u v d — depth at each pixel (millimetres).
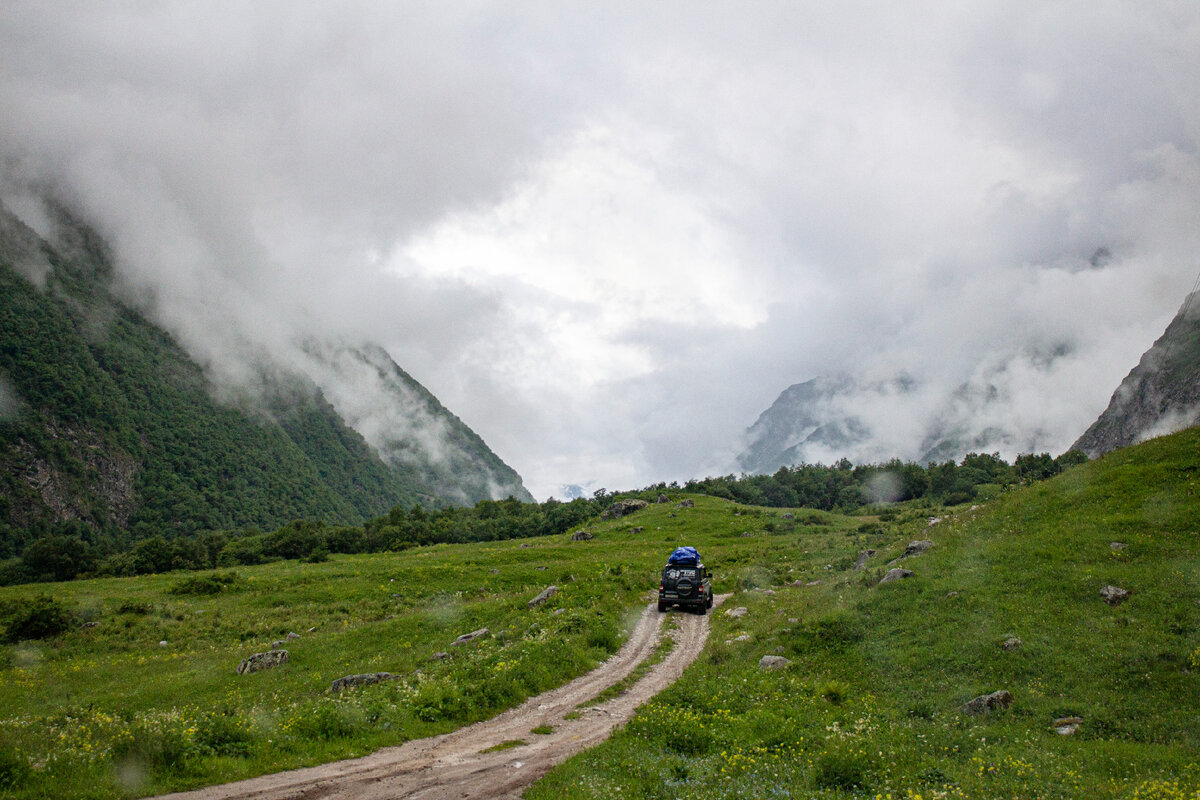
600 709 22766
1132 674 19484
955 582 28562
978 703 19312
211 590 69625
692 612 43750
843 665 24844
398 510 171125
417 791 14648
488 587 65000
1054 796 13047
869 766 15055
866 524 100438
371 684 28125
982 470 187375
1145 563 26047
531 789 14531
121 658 44719
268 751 16875
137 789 13844
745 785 14312
